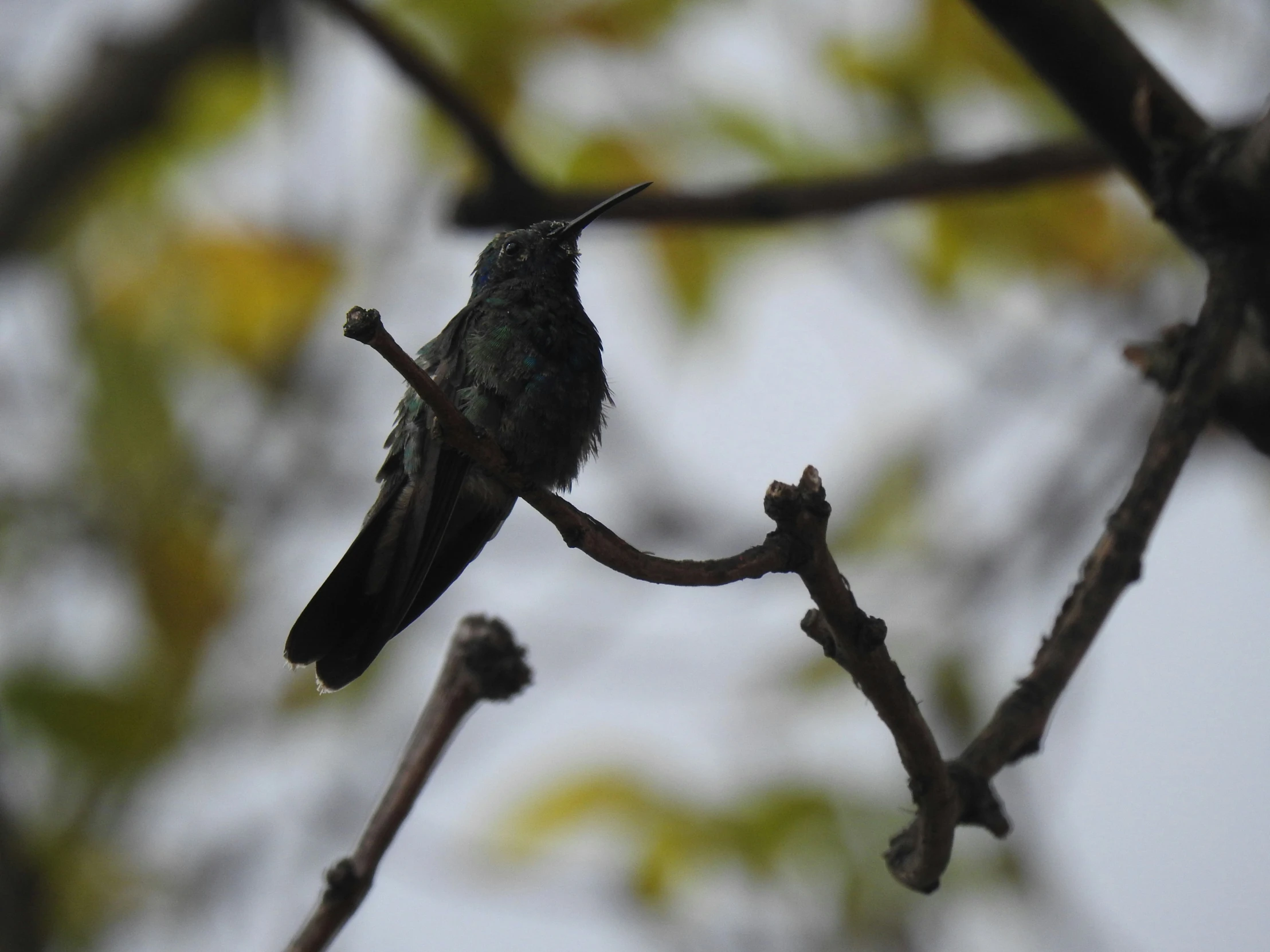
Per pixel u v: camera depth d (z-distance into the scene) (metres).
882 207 7.22
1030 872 7.16
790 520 3.80
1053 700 4.37
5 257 10.22
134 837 8.98
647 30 8.13
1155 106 5.52
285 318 10.00
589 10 8.09
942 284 8.97
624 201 7.21
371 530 6.12
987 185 7.12
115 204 10.02
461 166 9.62
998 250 8.84
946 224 8.77
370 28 6.71
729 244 8.98
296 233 9.86
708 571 3.84
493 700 4.39
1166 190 5.43
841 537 8.98
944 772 3.96
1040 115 8.21
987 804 4.08
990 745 4.21
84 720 8.89
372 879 4.11
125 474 10.01
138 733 8.96
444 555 6.82
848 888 7.10
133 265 10.08
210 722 9.14
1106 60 5.57
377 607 5.97
